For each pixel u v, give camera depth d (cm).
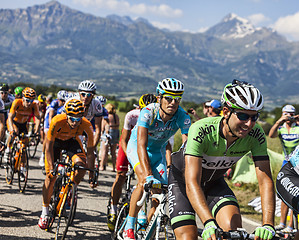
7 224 455
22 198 606
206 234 204
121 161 441
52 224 464
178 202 262
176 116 354
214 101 686
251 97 214
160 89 337
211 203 271
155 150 373
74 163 429
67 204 444
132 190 366
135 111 428
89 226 481
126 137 430
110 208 443
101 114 600
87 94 560
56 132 444
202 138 242
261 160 247
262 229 204
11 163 706
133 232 335
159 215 284
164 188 289
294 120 539
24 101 709
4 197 599
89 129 466
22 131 766
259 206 685
